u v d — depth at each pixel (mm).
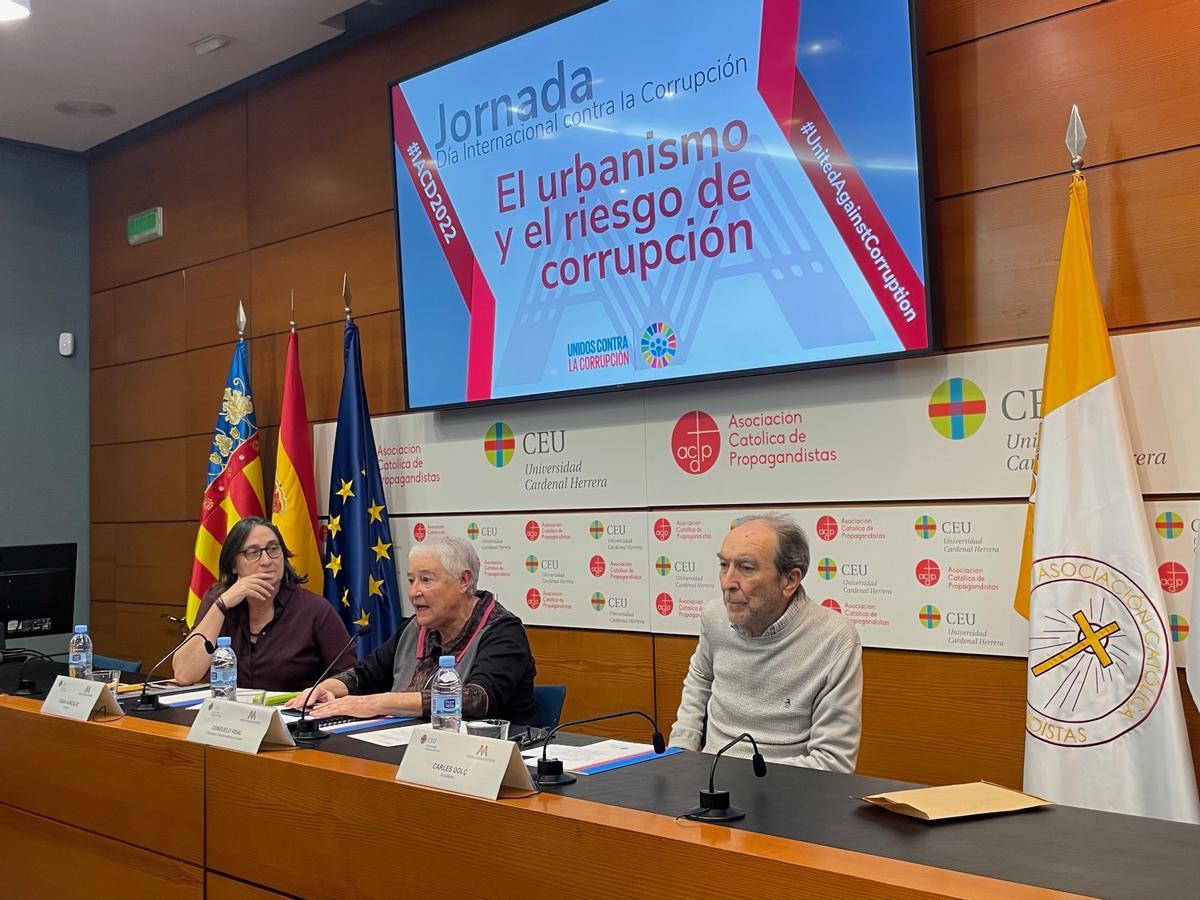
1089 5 2719
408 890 1688
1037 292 2783
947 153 2949
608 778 1734
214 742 2062
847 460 3076
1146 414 2586
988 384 2842
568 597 3717
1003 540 2805
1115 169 2672
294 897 1876
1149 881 1151
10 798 2604
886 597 2994
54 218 5668
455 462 4070
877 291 2949
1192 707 2488
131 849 2236
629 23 3451
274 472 4734
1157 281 2600
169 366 5297
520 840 1538
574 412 3709
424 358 4059
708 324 3285
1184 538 2527
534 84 3701
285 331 4719
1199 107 2553
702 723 2486
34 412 5535
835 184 3016
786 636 2316
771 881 1257
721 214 3248
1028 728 2537
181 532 5211
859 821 1438
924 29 2988
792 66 3090
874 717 3010
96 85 4848
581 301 3596
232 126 4980
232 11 4156
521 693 2561
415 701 2396
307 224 4625
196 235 5164
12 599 3537
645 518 3520
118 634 5527
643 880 1390
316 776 1844
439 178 3988
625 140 3471
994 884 1144
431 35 4184
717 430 3346
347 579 4156
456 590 2609
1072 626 2500
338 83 4508
